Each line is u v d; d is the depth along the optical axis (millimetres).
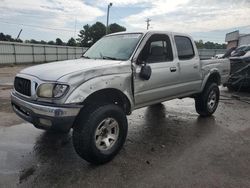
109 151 3529
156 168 3408
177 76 4727
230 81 9578
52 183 3008
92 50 4730
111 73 3535
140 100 4074
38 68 3668
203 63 5500
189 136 4676
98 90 3357
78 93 3131
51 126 3068
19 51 32750
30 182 3018
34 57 35344
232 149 4090
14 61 32156
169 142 4363
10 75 17016
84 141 3242
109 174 3236
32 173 3223
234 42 47188
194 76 5230
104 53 4336
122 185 2990
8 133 4637
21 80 3555
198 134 4789
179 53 4855
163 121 5637
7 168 3340
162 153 3895
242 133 4887
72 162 3545
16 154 3764
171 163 3559
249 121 5723
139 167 3432
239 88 9477
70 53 42219
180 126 5281
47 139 4367
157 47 4348
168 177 3180
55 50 39031
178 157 3756
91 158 3369
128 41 4266
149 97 4227
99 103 3463
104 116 3387
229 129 5117
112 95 3787
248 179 3152
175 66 4656
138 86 3945
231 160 3684
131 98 3883
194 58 5242
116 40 4539
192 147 4148
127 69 3756
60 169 3340
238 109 6895
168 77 4500
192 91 5316
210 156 3809
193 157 3766
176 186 2980
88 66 3500
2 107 6523
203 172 3312
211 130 5035
